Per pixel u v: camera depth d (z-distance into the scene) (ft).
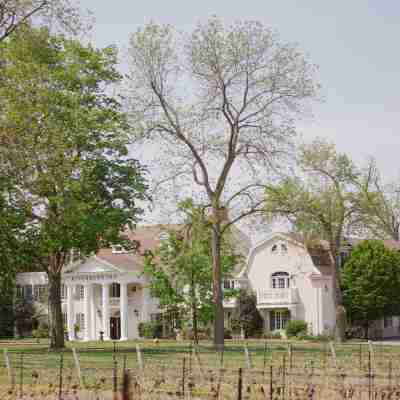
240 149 163.43
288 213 169.17
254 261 253.65
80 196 149.38
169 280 191.83
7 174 109.70
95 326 261.65
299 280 245.04
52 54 156.56
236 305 246.68
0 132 107.86
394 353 140.46
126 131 160.35
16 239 151.74
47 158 113.60
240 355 132.98
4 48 129.59
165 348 162.09
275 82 161.27
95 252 162.50
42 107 120.67
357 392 71.10
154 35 163.22
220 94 163.12
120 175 159.84
